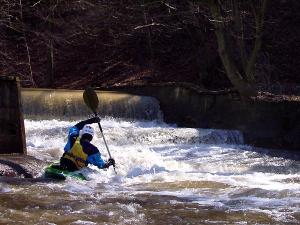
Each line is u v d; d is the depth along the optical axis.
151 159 9.95
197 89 14.52
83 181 7.64
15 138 8.81
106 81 19.05
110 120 14.48
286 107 12.81
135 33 21.36
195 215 5.77
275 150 12.28
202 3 15.87
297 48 18.92
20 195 6.40
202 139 12.66
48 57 19.56
